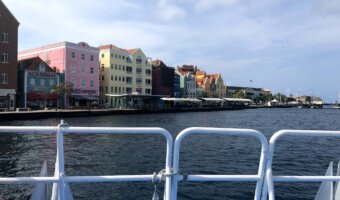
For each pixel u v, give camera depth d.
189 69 145.12
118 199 10.63
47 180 3.13
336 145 23.95
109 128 3.19
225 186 11.92
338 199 3.96
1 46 59.53
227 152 20.61
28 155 18.92
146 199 10.66
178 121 55.12
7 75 60.41
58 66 77.56
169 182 3.23
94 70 83.38
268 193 3.41
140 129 3.22
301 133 3.44
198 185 11.96
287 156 19.34
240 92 155.00
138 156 18.94
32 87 67.62
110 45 92.19
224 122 55.69
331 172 3.97
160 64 106.81
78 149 21.27
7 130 3.03
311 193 11.27
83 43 80.50
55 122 45.31
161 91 105.88
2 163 16.64
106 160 17.70
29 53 84.25
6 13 60.06
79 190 11.38
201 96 126.75
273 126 48.72
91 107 73.25
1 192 10.55
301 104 180.00
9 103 60.38
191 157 18.73
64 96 72.38
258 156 19.31
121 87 92.69
